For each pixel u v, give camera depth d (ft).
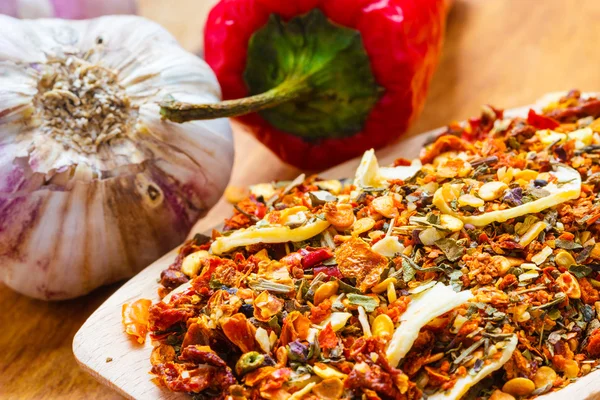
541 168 0.71
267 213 0.71
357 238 0.66
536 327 0.64
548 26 0.98
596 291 0.66
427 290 0.63
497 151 0.73
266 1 0.78
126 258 0.74
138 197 0.73
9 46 0.71
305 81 0.79
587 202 0.68
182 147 0.74
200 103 0.74
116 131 0.72
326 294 0.64
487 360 0.61
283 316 0.64
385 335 0.62
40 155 0.70
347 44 0.78
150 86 0.73
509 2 1.01
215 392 0.62
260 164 0.88
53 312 0.76
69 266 0.73
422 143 0.80
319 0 0.77
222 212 0.83
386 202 0.68
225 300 0.64
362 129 0.83
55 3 0.85
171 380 0.62
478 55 0.96
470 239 0.67
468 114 0.90
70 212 0.71
